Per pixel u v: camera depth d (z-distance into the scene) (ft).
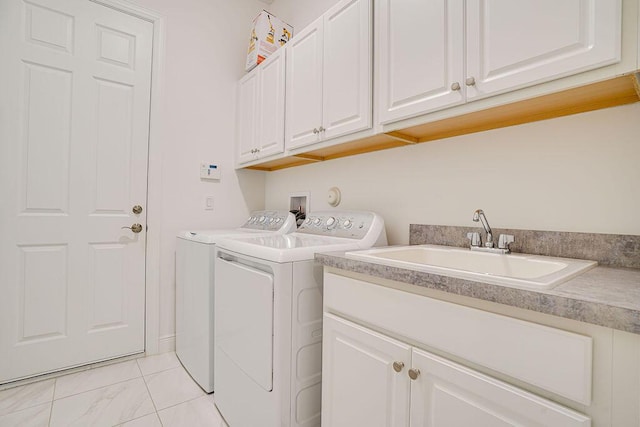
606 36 2.44
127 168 6.68
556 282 2.19
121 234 6.61
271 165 7.85
